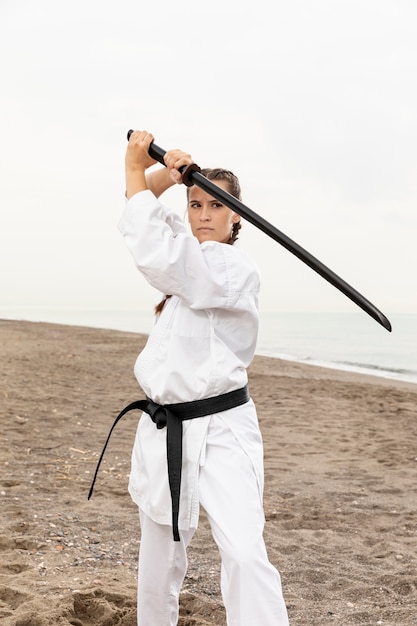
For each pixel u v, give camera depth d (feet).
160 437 7.45
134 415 29.19
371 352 80.18
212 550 13.60
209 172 7.97
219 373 7.24
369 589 11.89
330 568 12.93
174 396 7.32
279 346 88.43
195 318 7.38
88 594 10.53
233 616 6.82
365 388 42.68
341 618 10.72
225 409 7.32
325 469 21.47
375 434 27.61
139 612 8.10
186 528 7.15
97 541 13.73
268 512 16.61
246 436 7.32
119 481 18.70
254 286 7.52
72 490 17.57
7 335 78.74
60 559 12.48
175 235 7.45
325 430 28.09
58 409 29.40
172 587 8.05
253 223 7.02
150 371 7.49
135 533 14.38
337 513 16.69
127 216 7.36
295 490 18.80
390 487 19.44
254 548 6.76
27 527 14.30
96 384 38.45
